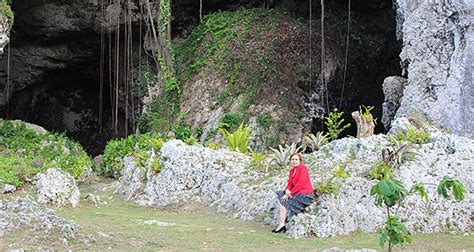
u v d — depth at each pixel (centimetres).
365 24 2189
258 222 991
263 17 2153
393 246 796
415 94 1448
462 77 1334
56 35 2295
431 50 1430
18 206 875
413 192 885
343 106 2103
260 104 1911
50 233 749
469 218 970
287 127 1872
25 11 2230
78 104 2589
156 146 1302
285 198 904
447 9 1376
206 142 1869
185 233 863
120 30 2298
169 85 2069
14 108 2391
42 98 2489
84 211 1066
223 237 847
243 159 1234
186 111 2017
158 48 2102
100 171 1755
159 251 723
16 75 2339
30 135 1750
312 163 1123
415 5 1481
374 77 2159
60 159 1612
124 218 986
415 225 932
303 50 2039
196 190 1181
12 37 2278
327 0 2228
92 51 2375
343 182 940
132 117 2336
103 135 2562
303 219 887
